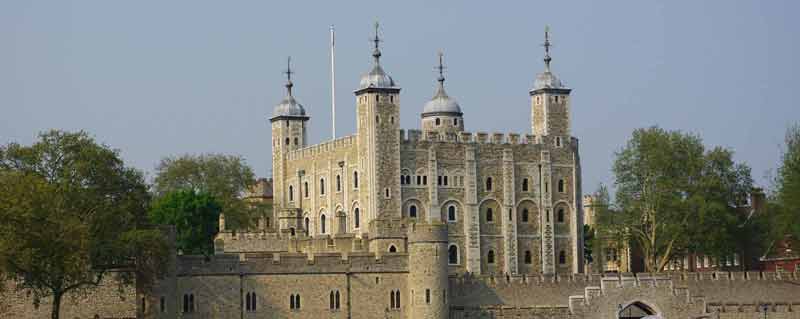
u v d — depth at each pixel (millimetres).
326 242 164750
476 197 195750
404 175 192000
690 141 191125
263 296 145750
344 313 148250
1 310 137500
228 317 144125
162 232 138625
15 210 126500
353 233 185125
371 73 192000
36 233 127125
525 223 198875
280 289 146375
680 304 157000
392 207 190500
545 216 199875
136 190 142375
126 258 136500
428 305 149500
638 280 155875
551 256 199750
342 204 198000
